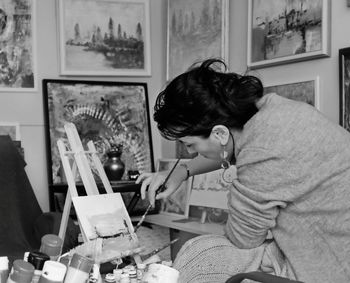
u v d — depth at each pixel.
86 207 1.80
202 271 1.40
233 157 1.48
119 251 1.70
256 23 2.69
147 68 3.53
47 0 3.33
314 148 1.29
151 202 1.71
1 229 2.67
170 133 1.40
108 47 3.44
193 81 1.35
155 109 1.41
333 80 2.30
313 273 1.32
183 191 3.12
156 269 1.19
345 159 1.30
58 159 3.25
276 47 2.56
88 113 3.35
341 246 1.31
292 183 1.30
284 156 1.29
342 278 1.29
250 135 1.34
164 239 3.03
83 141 3.32
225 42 2.94
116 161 3.07
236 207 1.38
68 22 3.35
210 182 2.85
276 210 1.35
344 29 2.25
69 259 1.25
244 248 1.46
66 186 3.04
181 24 3.29
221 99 1.34
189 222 2.91
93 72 3.40
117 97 3.44
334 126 1.36
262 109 1.37
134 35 3.50
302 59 2.43
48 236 1.28
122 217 1.87
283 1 2.52
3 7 3.21
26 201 2.83
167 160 3.34
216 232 2.56
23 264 1.09
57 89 3.30
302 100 2.45
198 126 1.35
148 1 3.52
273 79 2.62
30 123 3.28
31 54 3.27
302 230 1.35
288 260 1.39
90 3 3.40
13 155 2.85
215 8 3.01
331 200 1.30
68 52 3.35
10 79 3.23
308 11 2.38
